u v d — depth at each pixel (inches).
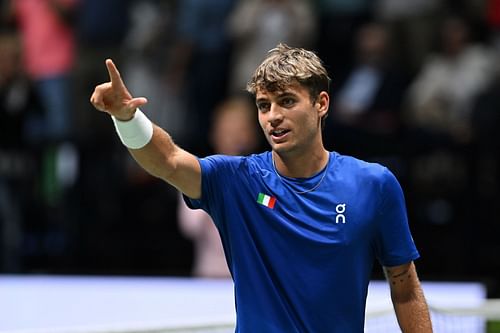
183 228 1406.3
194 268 1505.9
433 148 1565.0
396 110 1640.0
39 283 1286.9
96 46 1713.8
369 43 1668.3
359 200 683.4
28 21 1728.6
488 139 1558.8
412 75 1708.9
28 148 1609.3
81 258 1592.0
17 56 1615.4
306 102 671.8
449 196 1553.9
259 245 684.7
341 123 1599.4
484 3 1798.7
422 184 1557.6
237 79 1656.0
